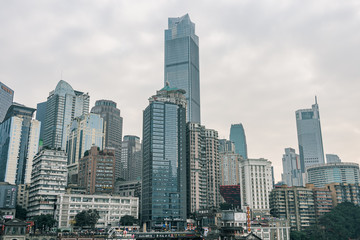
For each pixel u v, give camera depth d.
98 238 155.00
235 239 121.06
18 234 135.62
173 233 164.50
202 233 168.12
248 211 155.62
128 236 154.62
